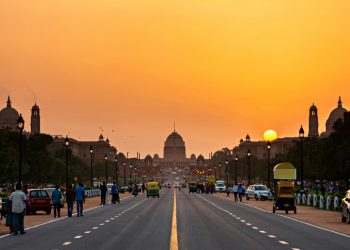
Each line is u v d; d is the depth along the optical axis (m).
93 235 38.50
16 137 165.38
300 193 91.69
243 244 33.06
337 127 132.25
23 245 32.62
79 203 60.31
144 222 50.62
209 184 171.50
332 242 34.47
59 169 198.00
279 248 31.22
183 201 102.50
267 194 106.88
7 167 131.25
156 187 129.12
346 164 118.19
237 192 101.94
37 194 63.03
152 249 30.55
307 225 47.62
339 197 73.81
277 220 53.47
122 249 30.59
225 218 56.06
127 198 122.19
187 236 37.81
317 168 145.12
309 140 189.38
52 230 42.53
